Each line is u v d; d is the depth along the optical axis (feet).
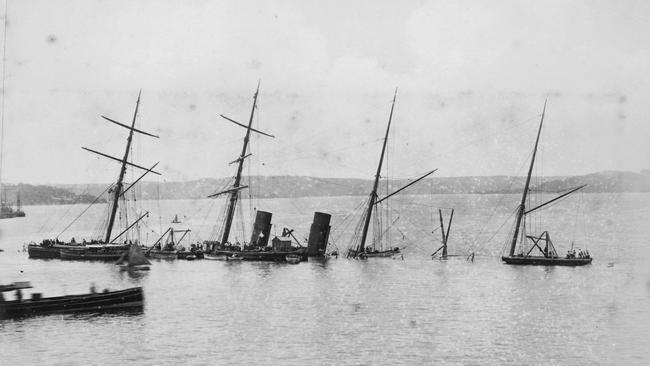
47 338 228.84
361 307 278.05
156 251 456.86
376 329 241.14
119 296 267.18
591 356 208.23
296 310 272.92
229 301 290.15
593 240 619.26
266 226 474.08
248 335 231.50
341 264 426.92
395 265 423.23
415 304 284.82
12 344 222.07
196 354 210.79
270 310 272.51
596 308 273.33
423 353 211.41
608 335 230.89
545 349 215.10
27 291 321.73
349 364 201.67
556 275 369.50
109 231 500.74
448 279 356.38
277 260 437.99
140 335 232.12
